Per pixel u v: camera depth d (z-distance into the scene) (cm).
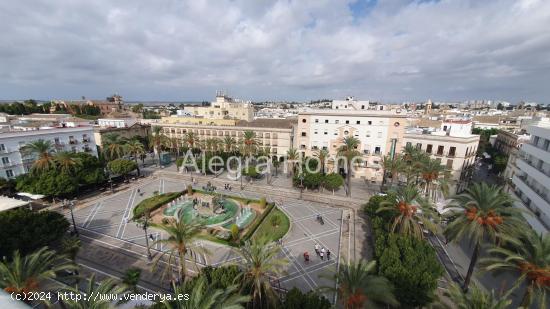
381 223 4262
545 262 2295
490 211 2972
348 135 7700
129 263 3891
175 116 11981
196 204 5847
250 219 5275
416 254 3269
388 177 7600
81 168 6334
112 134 8488
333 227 5050
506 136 9188
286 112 17562
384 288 2252
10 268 2253
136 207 5712
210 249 4256
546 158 3866
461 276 3728
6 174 6072
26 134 6397
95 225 5000
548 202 3625
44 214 4006
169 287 3400
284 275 3678
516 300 3266
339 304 3178
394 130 7288
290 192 6900
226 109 13175
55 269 2459
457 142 6650
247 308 2505
